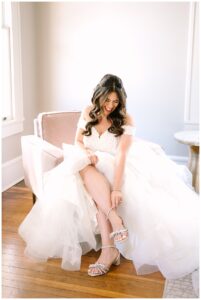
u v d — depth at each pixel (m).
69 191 2.11
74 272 2.05
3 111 3.43
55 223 2.13
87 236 2.12
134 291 1.88
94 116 2.31
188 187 2.38
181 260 1.97
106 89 2.21
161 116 3.68
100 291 1.87
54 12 3.70
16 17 3.35
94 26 3.64
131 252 2.10
